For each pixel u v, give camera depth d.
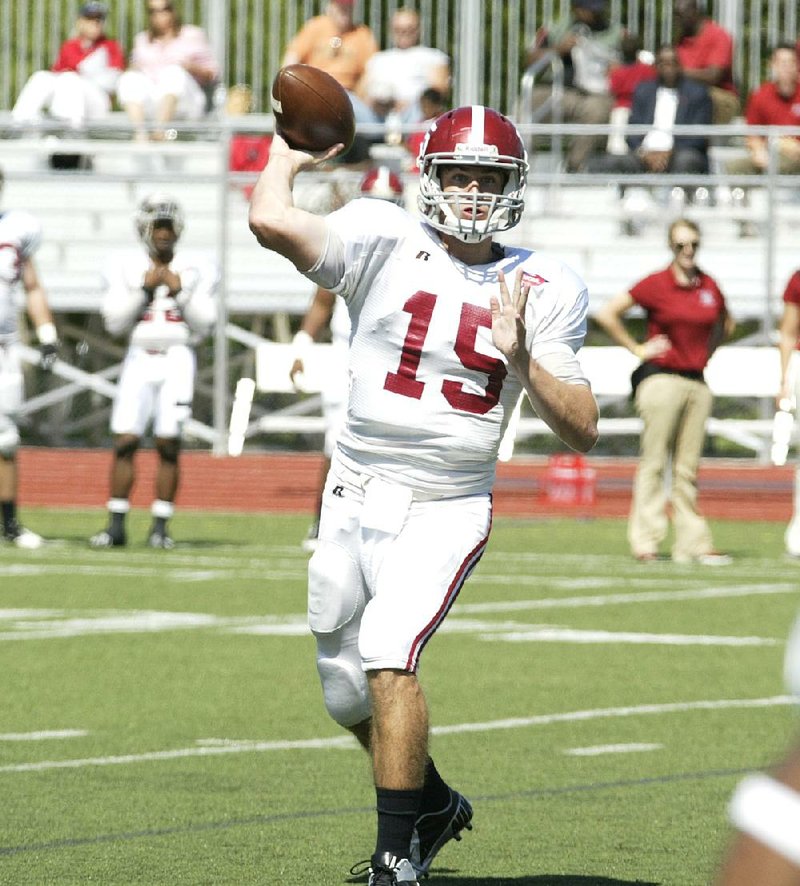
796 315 46.84
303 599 39.75
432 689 28.58
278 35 79.62
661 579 44.34
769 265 65.69
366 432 16.16
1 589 40.88
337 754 23.31
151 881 16.52
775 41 78.06
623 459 67.44
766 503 64.25
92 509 65.38
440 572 15.64
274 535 55.41
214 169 77.06
